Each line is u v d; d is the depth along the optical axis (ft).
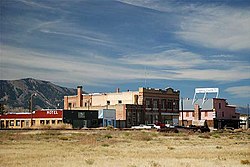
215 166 75.56
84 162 79.71
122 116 368.27
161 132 257.75
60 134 203.21
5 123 371.56
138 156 93.91
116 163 78.13
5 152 103.76
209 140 173.47
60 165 75.20
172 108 419.33
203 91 438.40
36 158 88.02
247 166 76.13
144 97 390.01
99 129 297.53
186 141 163.12
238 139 185.68
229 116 439.63
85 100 428.97
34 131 236.02
